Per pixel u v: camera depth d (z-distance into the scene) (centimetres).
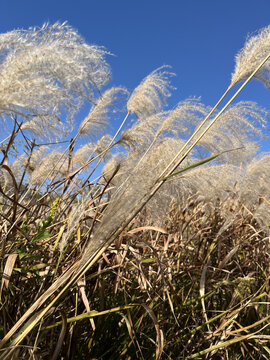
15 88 160
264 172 304
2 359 150
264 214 308
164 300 255
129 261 253
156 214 229
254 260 345
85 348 233
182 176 209
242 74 232
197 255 328
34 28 173
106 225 154
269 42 230
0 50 167
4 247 213
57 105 178
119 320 251
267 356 282
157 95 301
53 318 208
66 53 168
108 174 278
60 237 236
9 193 290
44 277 211
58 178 322
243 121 253
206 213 360
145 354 241
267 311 293
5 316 192
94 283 249
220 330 264
